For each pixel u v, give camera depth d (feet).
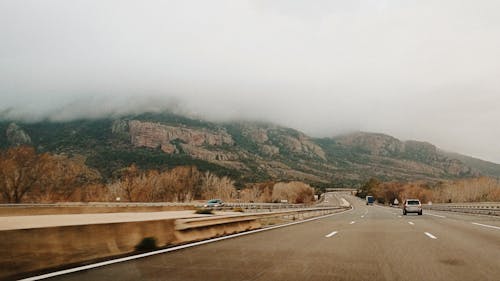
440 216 121.49
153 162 475.31
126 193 289.74
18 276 25.77
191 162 516.73
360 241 47.57
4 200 211.41
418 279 25.82
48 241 29.19
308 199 431.43
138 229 39.17
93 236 33.40
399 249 40.11
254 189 366.63
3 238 25.94
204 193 335.06
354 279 25.77
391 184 540.11
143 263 31.17
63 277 25.64
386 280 25.50
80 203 218.38
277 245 43.34
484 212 134.51
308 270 28.71
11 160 211.20
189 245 42.93
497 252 37.86
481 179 376.68
